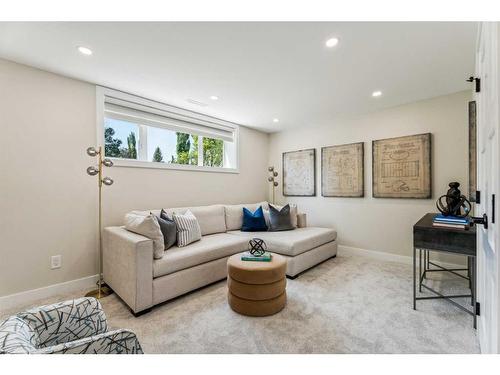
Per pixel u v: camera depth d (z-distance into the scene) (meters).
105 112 2.83
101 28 1.74
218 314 2.03
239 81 2.62
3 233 2.17
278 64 2.25
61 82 2.48
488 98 1.13
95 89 2.70
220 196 4.10
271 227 3.64
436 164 3.12
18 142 2.24
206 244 2.75
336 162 4.02
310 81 2.62
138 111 3.12
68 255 2.52
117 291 2.26
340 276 2.88
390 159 3.44
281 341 1.66
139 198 3.07
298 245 2.91
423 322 1.89
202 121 3.81
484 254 1.34
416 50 2.01
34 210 2.33
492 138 1.01
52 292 2.41
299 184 4.51
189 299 2.31
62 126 2.49
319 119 4.05
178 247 2.62
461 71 2.40
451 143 3.01
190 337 1.71
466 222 1.91
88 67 2.31
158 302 2.12
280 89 2.83
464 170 2.93
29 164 2.30
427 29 1.72
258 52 2.05
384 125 3.53
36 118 2.34
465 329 1.79
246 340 1.67
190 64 2.25
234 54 2.08
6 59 2.18
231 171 4.26
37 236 2.34
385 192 3.49
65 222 2.50
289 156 4.66
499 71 0.84
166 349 1.58
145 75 2.48
